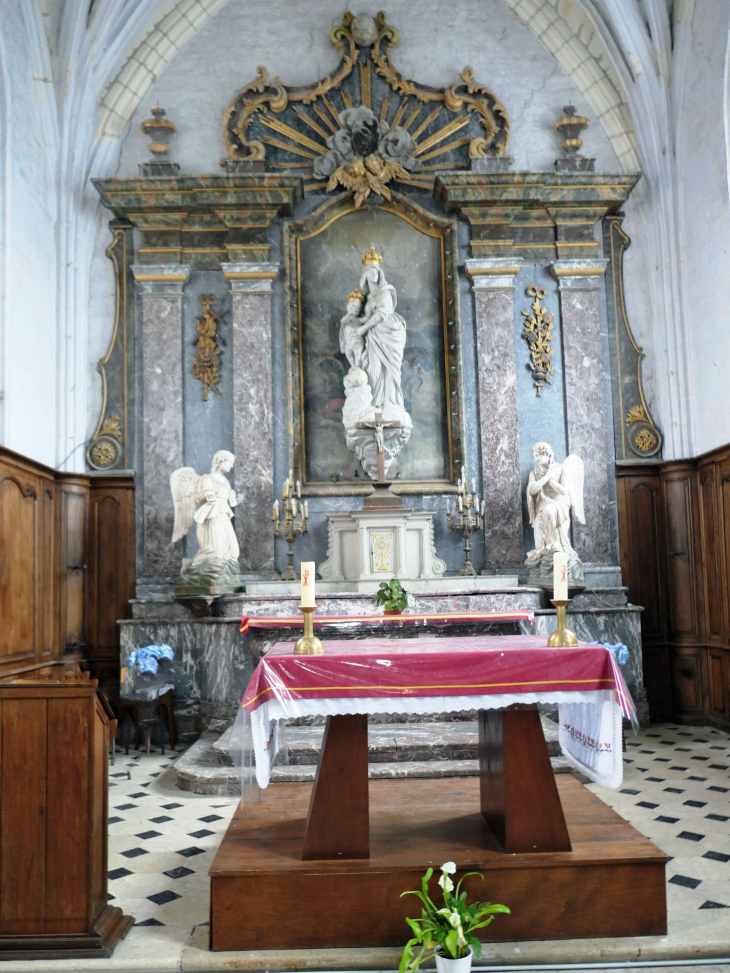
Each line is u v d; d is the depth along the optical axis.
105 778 4.50
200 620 9.41
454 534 10.42
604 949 4.11
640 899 4.27
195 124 10.90
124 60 10.78
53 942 4.13
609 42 10.73
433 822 5.01
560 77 11.13
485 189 10.60
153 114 10.77
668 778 7.47
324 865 4.28
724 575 9.58
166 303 10.54
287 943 4.21
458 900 3.88
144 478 10.27
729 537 9.42
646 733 9.60
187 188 10.42
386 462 10.28
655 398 10.79
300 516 10.33
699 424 10.26
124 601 10.23
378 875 4.23
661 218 10.70
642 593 10.52
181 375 10.46
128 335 10.59
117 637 10.18
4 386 8.65
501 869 4.27
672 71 10.39
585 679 4.48
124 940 4.35
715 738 9.29
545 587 9.59
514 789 4.46
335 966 4.06
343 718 4.48
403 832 4.82
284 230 10.76
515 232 10.95
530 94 11.12
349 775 4.43
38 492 9.42
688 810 6.45
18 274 9.08
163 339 10.48
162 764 8.64
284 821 5.10
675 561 10.37
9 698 4.21
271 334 10.57
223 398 10.52
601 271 10.77
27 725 4.21
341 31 10.99
